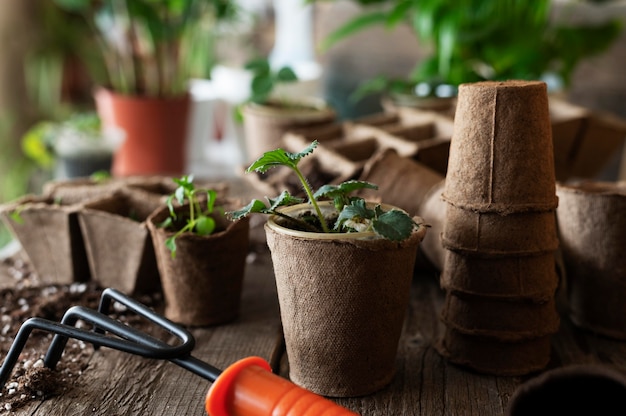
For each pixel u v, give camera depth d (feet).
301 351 1.59
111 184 2.13
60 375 1.66
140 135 3.34
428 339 1.83
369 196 2.06
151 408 1.57
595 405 1.30
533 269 1.64
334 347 1.56
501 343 1.67
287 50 3.76
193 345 1.41
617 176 3.53
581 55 3.13
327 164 2.19
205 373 1.38
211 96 3.60
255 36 3.91
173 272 1.83
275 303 2.01
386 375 1.63
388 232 1.44
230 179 2.81
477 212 1.61
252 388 1.36
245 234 1.87
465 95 1.61
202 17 3.45
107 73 3.95
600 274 1.82
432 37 2.99
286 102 2.89
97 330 1.77
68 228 1.99
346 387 1.59
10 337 1.81
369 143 2.34
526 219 1.61
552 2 3.45
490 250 1.62
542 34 3.12
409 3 2.93
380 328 1.56
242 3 3.87
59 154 3.16
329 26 3.72
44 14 4.13
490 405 1.59
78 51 4.16
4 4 4.03
